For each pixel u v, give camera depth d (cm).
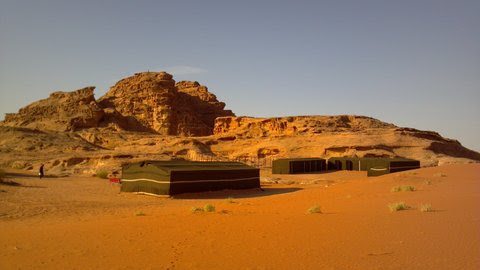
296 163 7975
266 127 14512
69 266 1025
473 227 1264
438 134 12950
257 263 991
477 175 3628
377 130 11925
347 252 1048
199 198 3772
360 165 8062
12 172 6194
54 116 16450
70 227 1677
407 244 1095
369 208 1845
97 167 7612
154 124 19575
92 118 16225
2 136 11425
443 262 923
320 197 2614
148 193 3903
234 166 4750
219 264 998
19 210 2502
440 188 2620
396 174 3988
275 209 2131
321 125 13275
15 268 1020
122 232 1475
